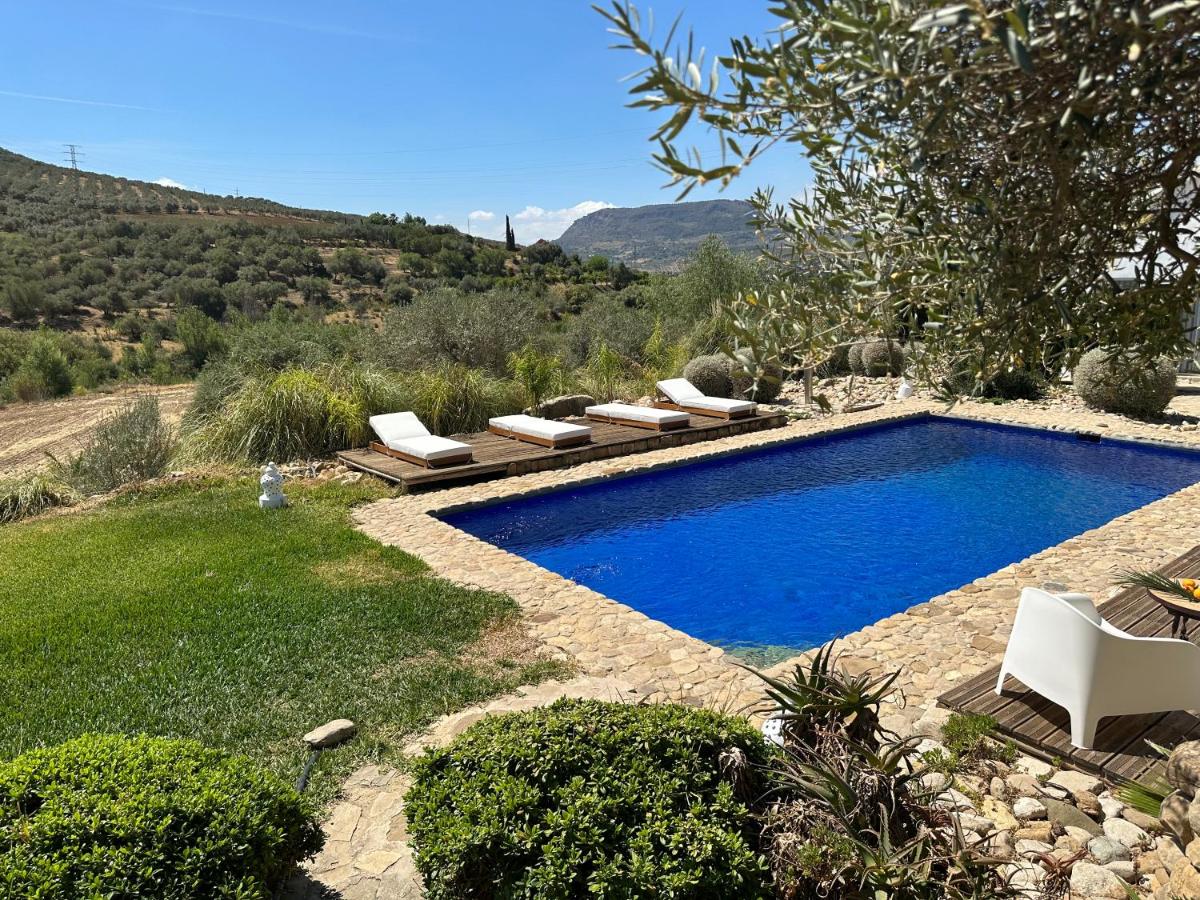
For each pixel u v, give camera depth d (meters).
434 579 6.69
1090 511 9.48
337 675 4.87
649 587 7.42
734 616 6.72
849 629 6.41
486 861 2.45
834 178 1.87
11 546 7.82
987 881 2.37
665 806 2.53
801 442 13.43
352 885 3.06
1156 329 1.71
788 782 2.62
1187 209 1.51
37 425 16.72
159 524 8.45
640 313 21.44
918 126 1.32
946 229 1.54
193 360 27.73
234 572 6.83
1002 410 14.73
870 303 1.73
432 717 4.36
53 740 4.08
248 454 11.46
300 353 14.71
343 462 11.38
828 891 2.30
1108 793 3.52
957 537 8.68
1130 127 1.37
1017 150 1.34
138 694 4.61
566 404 14.93
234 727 4.24
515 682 4.77
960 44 1.16
